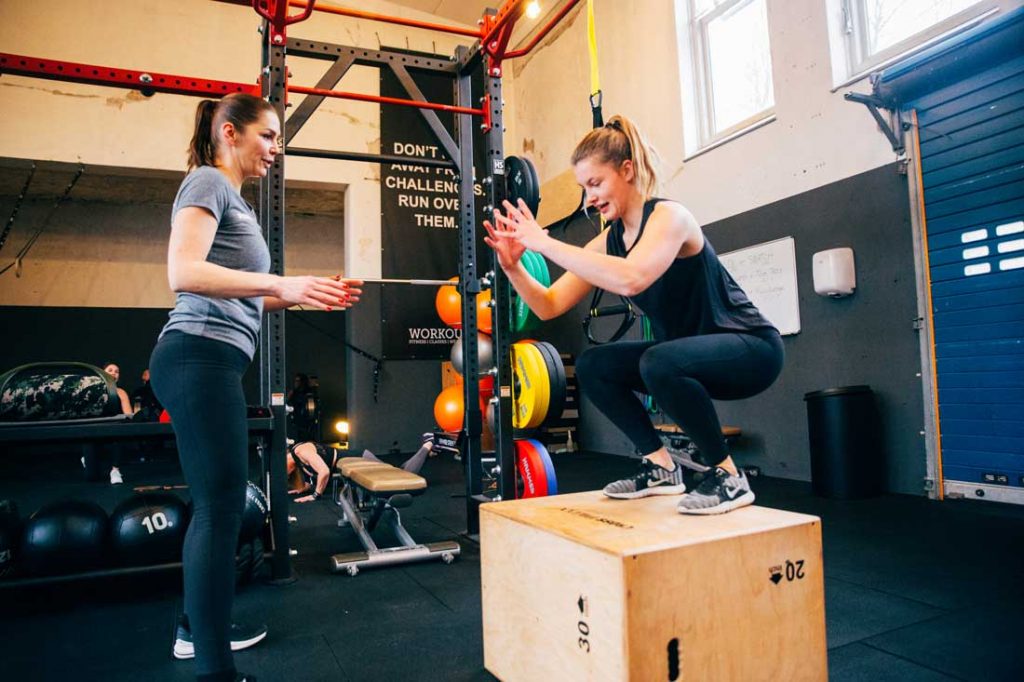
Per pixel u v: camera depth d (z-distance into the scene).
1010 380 3.39
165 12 6.35
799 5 4.47
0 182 7.63
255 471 5.84
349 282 1.40
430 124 3.15
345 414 9.08
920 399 3.79
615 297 6.48
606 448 6.75
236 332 1.39
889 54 4.03
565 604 1.22
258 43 6.68
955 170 3.62
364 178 7.11
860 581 2.29
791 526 1.26
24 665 1.74
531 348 3.19
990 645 1.73
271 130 1.55
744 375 1.43
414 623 2.01
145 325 8.62
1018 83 3.35
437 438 3.91
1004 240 3.41
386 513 3.07
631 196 1.46
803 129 4.47
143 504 2.38
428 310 6.75
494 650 1.51
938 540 2.82
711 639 1.14
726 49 5.36
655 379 1.37
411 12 7.44
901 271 3.89
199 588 1.28
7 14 5.83
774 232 4.68
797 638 1.25
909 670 1.59
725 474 1.41
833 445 3.84
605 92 6.48
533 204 2.98
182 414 1.31
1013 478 3.38
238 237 1.43
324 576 2.56
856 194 4.13
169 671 1.70
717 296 1.46
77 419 2.17
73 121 5.96
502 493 3.05
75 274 8.41
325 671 1.66
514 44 8.01
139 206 8.75
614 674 1.06
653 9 5.88
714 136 5.42
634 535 1.18
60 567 2.20
